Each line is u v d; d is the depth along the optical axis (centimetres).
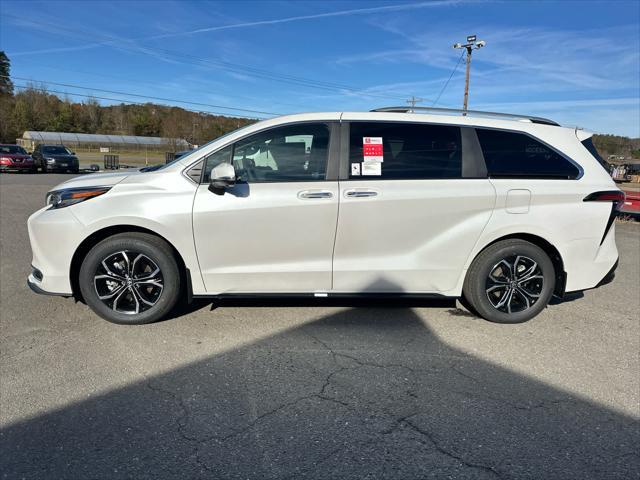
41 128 8519
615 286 537
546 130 409
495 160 394
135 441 245
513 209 388
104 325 390
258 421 264
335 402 284
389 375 317
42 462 228
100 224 367
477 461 233
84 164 4078
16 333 373
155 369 320
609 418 270
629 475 224
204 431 254
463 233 386
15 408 271
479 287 398
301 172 380
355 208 375
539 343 371
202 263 378
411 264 389
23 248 664
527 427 261
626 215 1102
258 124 385
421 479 220
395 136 389
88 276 376
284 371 320
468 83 3247
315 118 387
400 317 419
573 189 396
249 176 378
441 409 278
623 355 353
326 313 425
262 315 417
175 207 367
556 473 225
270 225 372
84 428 255
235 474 221
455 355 348
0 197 1274
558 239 395
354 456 235
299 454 236
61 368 319
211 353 345
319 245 380
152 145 7494
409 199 378
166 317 409
